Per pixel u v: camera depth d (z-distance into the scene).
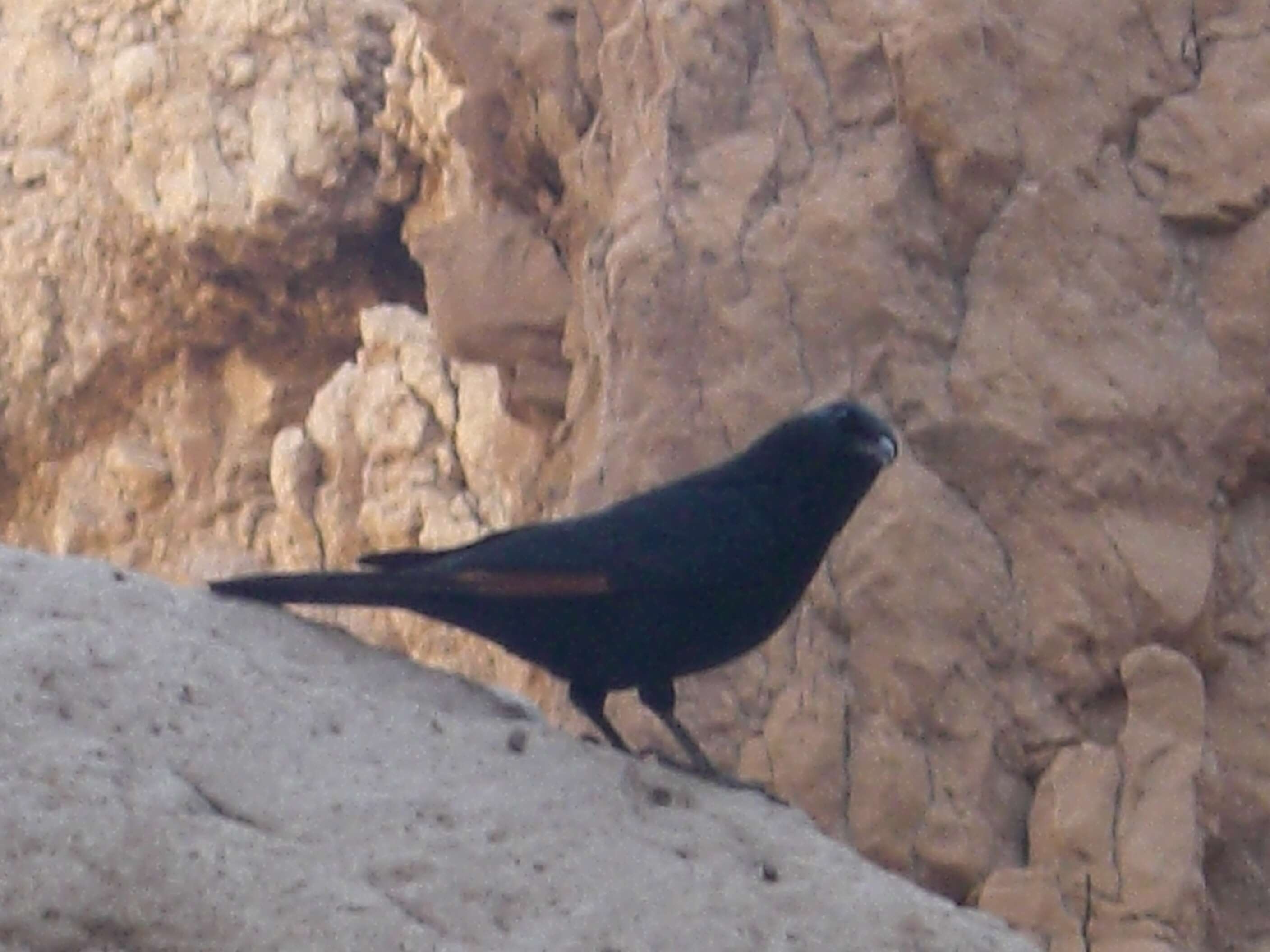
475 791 5.75
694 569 6.85
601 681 7.12
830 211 15.09
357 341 26.77
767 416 14.81
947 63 14.93
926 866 13.95
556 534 6.97
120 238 26.66
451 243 17.95
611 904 5.36
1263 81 15.02
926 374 14.76
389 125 25.47
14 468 28.03
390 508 23.28
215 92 26.20
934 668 14.19
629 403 15.05
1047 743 14.16
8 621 6.01
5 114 27.75
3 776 5.22
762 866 5.75
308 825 5.44
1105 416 14.49
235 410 26.95
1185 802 13.66
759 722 14.31
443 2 17.55
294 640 6.63
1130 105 15.07
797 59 15.68
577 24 17.12
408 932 5.07
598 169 16.69
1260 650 14.46
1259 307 14.70
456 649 20.66
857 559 14.39
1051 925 13.55
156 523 26.95
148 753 5.56
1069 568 14.34
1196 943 13.43
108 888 4.97
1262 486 14.74
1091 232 14.87
